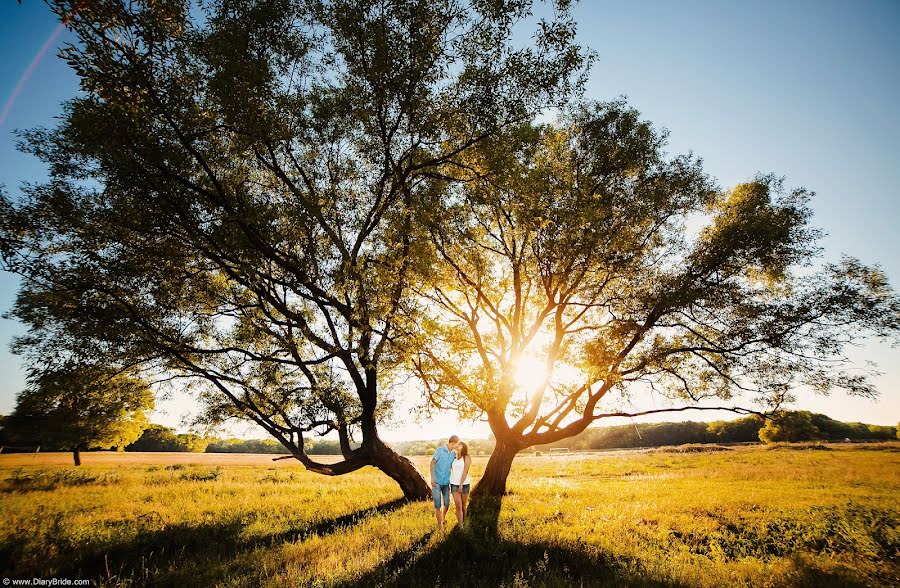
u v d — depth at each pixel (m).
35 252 9.21
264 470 30.47
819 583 5.68
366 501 12.91
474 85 9.40
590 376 11.73
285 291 12.05
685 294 11.89
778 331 11.62
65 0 5.53
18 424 33.59
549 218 10.55
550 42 8.70
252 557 6.68
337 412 11.39
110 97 7.05
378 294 9.97
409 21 8.94
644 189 12.96
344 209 11.20
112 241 9.77
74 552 6.94
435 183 11.38
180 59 8.26
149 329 10.22
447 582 5.59
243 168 10.80
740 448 49.84
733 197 13.09
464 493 9.00
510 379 10.72
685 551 7.30
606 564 6.34
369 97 9.87
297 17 9.34
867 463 25.70
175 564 6.50
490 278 13.66
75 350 9.58
